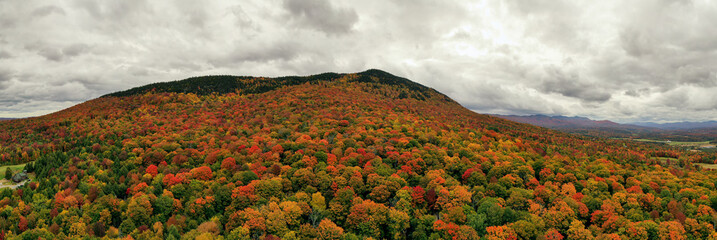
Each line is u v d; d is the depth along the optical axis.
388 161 130.00
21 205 95.94
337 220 96.31
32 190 113.06
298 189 111.38
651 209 103.38
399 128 190.12
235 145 147.38
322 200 100.31
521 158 146.88
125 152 142.75
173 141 162.62
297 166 122.12
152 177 119.19
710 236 83.25
